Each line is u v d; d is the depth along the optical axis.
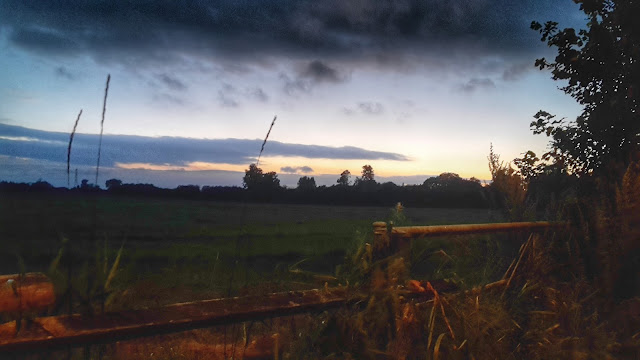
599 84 6.30
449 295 3.44
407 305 3.10
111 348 2.35
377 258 3.30
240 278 2.55
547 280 4.59
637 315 4.16
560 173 6.35
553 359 3.46
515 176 5.99
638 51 5.82
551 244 4.83
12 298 1.70
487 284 3.84
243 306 2.30
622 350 3.80
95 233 1.79
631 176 4.73
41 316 1.78
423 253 3.63
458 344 3.12
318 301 2.71
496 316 3.52
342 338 2.88
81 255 1.80
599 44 5.97
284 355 2.68
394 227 3.40
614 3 6.02
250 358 2.65
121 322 1.86
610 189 5.08
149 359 2.44
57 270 1.76
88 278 1.85
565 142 6.38
